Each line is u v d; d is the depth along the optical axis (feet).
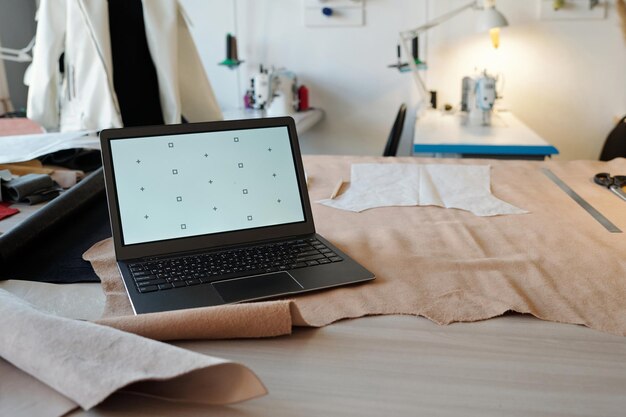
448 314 2.71
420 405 2.10
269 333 2.52
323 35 11.82
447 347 2.47
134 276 2.95
